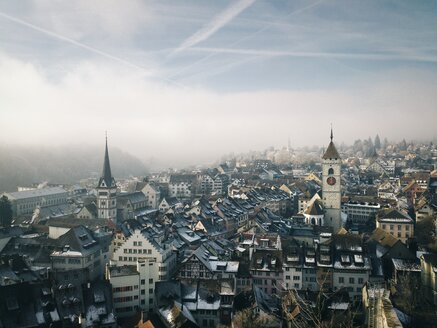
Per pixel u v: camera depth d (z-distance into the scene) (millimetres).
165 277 128625
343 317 97000
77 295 107812
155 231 153500
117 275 117938
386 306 75750
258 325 99812
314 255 131625
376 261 132250
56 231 178750
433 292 109250
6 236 160250
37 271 133000
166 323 103438
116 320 107938
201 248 142500
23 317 99125
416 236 181375
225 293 114625
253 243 150875
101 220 197750
